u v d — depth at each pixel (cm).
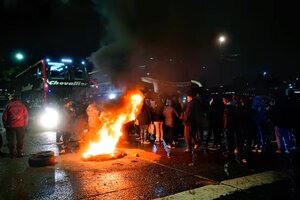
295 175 619
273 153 843
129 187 565
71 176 646
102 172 670
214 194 520
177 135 1100
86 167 718
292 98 768
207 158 793
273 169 671
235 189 543
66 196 526
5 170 710
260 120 878
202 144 1023
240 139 824
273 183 573
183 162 751
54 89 1616
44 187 577
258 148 915
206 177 618
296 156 788
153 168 695
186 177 621
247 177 613
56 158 831
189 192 532
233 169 677
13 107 859
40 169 711
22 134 880
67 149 978
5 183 606
